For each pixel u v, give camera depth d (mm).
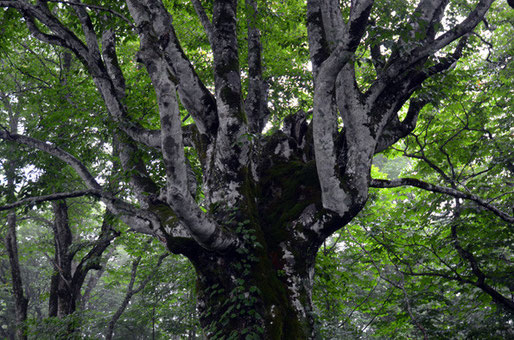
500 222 9047
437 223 10203
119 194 8445
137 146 7043
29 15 7012
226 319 5016
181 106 11180
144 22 4477
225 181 5781
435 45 5898
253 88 6930
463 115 11375
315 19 5973
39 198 6152
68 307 12156
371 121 5672
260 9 8828
